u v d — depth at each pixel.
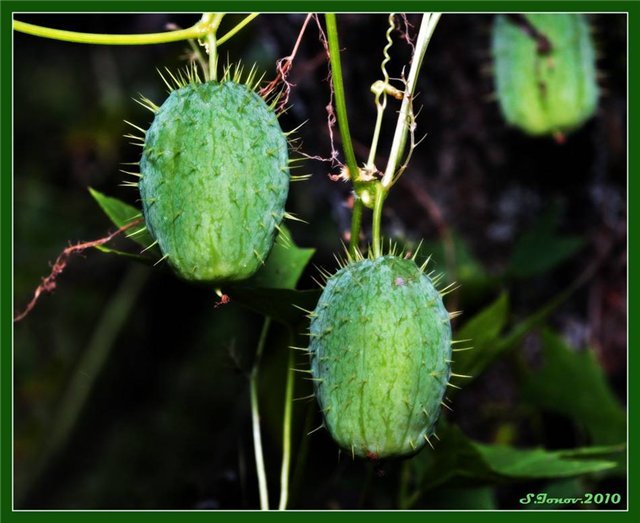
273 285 0.53
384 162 0.65
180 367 0.85
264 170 0.47
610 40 0.65
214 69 0.49
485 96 0.65
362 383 0.46
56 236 0.88
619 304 0.68
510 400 0.67
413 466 0.59
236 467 0.65
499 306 0.57
